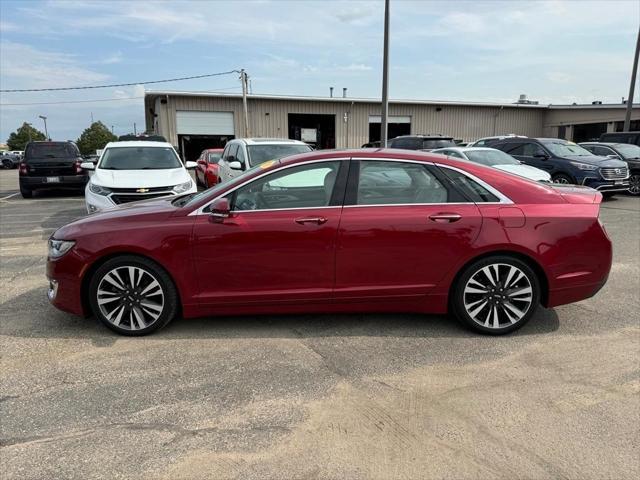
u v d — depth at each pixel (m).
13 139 102.69
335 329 4.22
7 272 6.12
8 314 4.60
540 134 37.25
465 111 35.12
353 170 4.02
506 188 4.07
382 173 4.03
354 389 3.26
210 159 16.58
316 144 33.38
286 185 4.00
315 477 2.44
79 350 3.83
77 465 2.52
